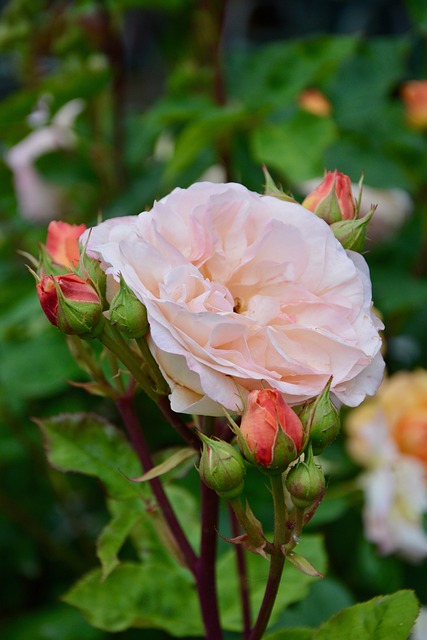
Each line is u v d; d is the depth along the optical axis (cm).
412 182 85
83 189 92
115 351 46
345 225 46
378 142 84
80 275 46
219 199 45
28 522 82
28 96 80
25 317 73
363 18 160
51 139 91
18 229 94
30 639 72
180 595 54
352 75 90
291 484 43
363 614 48
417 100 83
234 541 45
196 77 89
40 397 81
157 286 44
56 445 52
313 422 44
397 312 82
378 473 65
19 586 85
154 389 47
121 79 87
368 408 68
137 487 51
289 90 85
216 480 44
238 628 54
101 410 81
